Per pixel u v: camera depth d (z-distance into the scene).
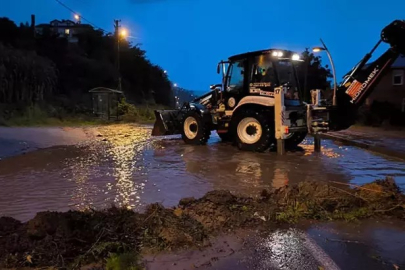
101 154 11.36
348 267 3.76
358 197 5.74
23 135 15.16
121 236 4.31
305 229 4.78
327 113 11.30
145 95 50.03
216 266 3.78
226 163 9.80
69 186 7.22
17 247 4.01
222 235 4.57
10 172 8.59
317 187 6.00
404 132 18.53
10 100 25.91
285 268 3.74
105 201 6.18
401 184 7.45
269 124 11.73
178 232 4.41
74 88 38.41
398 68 26.08
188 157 10.78
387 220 5.11
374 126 22.03
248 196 6.42
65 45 42.97
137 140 15.38
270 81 11.83
